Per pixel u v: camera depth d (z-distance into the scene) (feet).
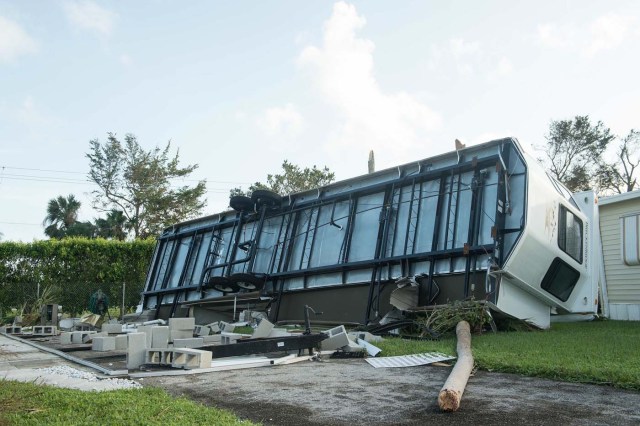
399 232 44.65
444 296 40.06
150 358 25.91
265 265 55.57
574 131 161.89
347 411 15.74
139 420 14.28
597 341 29.27
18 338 46.55
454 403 15.23
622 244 58.34
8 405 15.80
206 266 62.08
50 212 170.71
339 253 48.39
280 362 26.35
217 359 27.81
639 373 18.63
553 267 40.65
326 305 48.49
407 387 19.08
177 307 64.69
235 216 62.39
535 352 25.03
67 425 13.75
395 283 42.91
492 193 39.27
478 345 28.35
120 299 84.69
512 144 39.37
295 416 15.35
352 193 49.24
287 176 166.20
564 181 161.07
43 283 81.92
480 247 37.68
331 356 28.63
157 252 72.74
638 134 158.92
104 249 87.97
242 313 54.90
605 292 59.57
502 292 37.04
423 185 44.50
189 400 17.85
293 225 54.24
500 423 13.93
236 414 15.80
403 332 38.19
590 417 14.23
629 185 158.71
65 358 30.42
